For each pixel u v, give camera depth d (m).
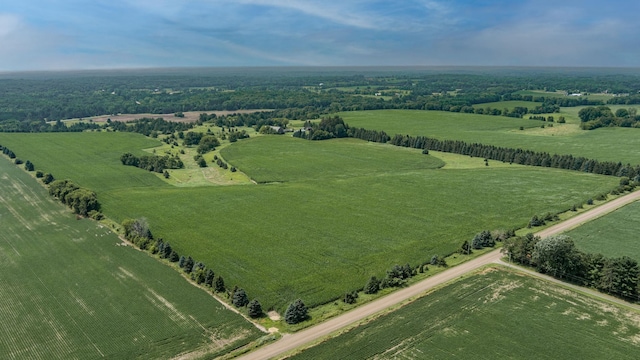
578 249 97.62
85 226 119.31
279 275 90.31
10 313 77.31
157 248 101.81
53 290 85.19
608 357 63.75
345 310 77.50
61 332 71.50
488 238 104.06
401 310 76.69
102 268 94.25
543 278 87.94
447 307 77.12
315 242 106.44
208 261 96.88
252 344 67.81
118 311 77.44
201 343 68.31
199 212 128.12
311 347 66.88
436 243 105.31
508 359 63.41
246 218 122.81
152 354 65.75
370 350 65.81
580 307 76.94
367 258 97.75
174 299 81.31
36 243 108.12
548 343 66.94
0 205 138.12
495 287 84.12
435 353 64.81
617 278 79.75
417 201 136.00
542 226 114.75
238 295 78.69
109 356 65.25
